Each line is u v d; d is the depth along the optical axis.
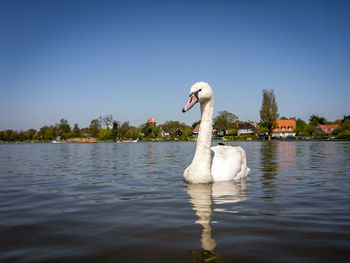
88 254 2.79
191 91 6.88
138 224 3.69
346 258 2.62
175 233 3.32
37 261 2.64
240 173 7.64
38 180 7.90
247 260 2.60
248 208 4.50
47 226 3.68
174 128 139.50
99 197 5.54
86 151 28.16
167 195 5.59
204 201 5.02
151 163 12.98
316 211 4.29
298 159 14.38
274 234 3.26
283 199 5.16
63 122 159.25
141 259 2.65
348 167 10.48
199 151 6.85
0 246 3.01
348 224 3.63
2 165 12.51
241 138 103.56
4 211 4.49
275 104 86.94
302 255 2.69
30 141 160.88
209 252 2.78
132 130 130.38
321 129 116.44
